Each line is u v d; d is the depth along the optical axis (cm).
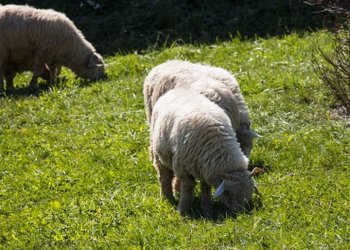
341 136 1352
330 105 1520
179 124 1085
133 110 1633
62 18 1911
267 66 1805
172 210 1134
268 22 2262
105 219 1123
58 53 1908
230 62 1878
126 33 2358
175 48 2056
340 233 978
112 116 1602
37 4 2628
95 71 1939
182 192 1119
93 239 1061
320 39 1931
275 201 1115
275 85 1647
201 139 1068
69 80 1964
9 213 1212
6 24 1861
